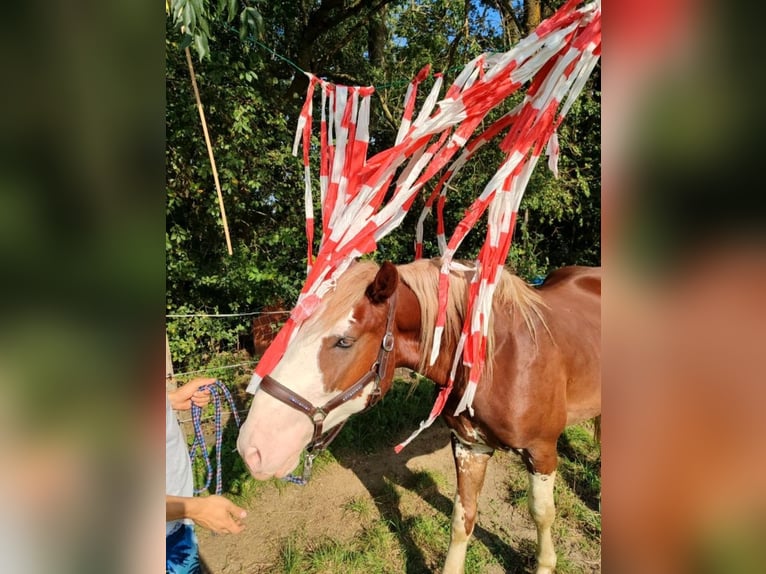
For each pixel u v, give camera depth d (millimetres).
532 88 1607
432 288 1760
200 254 5273
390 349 1606
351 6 6051
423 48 6297
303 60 5641
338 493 2957
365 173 1565
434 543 2482
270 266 5039
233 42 4324
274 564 2389
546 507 1989
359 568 2334
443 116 1515
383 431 3670
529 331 1846
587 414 2119
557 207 5988
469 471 2070
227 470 3092
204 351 5410
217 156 4418
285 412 1457
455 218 6285
